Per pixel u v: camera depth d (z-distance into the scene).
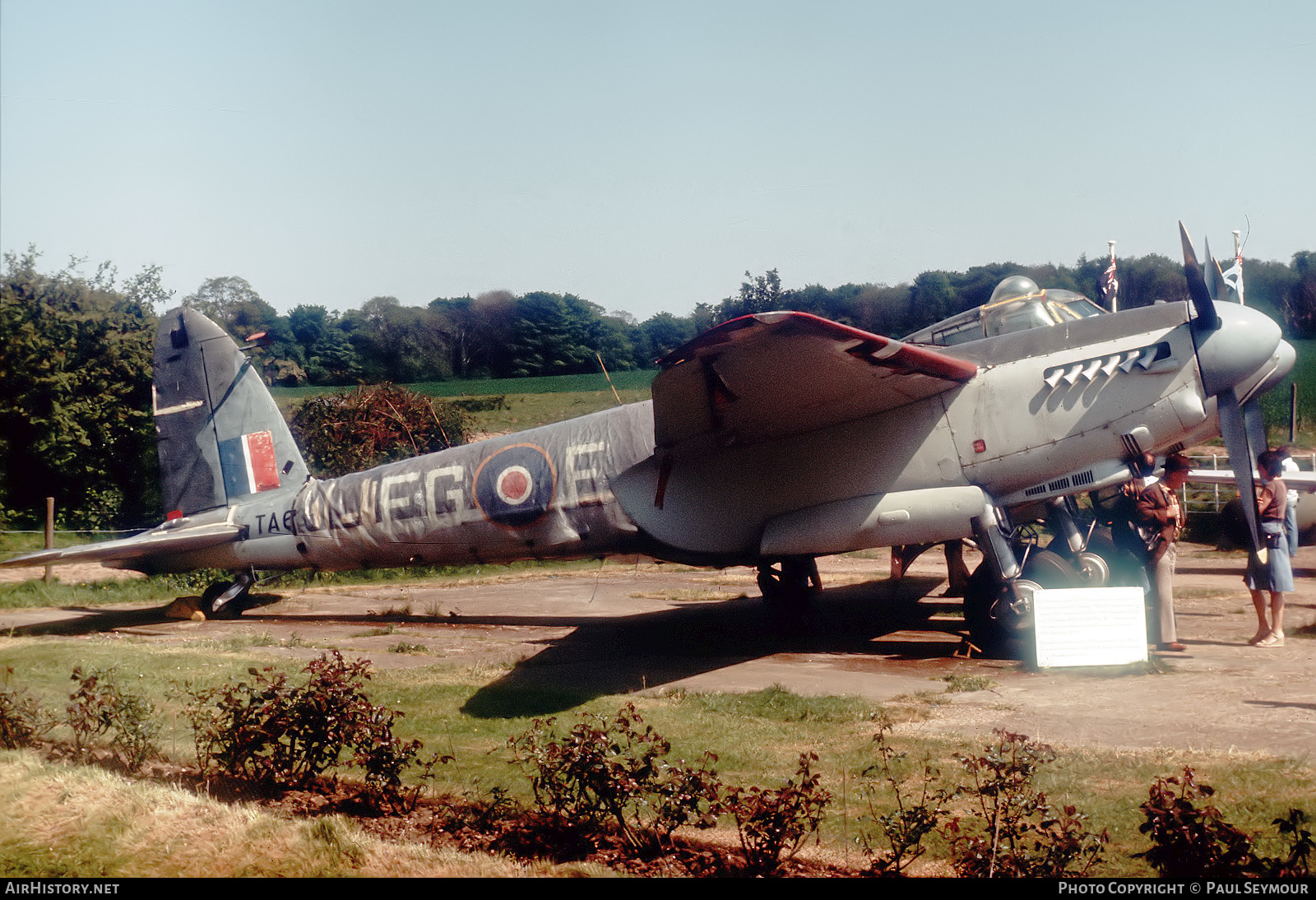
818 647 9.94
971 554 17.84
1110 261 13.30
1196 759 5.20
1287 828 3.64
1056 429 9.13
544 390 50.41
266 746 5.91
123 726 5.94
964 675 8.16
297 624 12.57
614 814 4.54
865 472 9.63
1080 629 8.12
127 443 22.61
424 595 15.48
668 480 10.58
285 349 58.59
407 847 4.44
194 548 13.09
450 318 57.91
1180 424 8.91
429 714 7.17
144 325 22.94
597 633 11.33
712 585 15.51
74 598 15.38
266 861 4.19
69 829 4.59
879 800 4.85
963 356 9.58
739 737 6.26
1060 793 4.77
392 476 12.48
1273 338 8.81
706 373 8.19
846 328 7.59
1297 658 8.04
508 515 11.67
